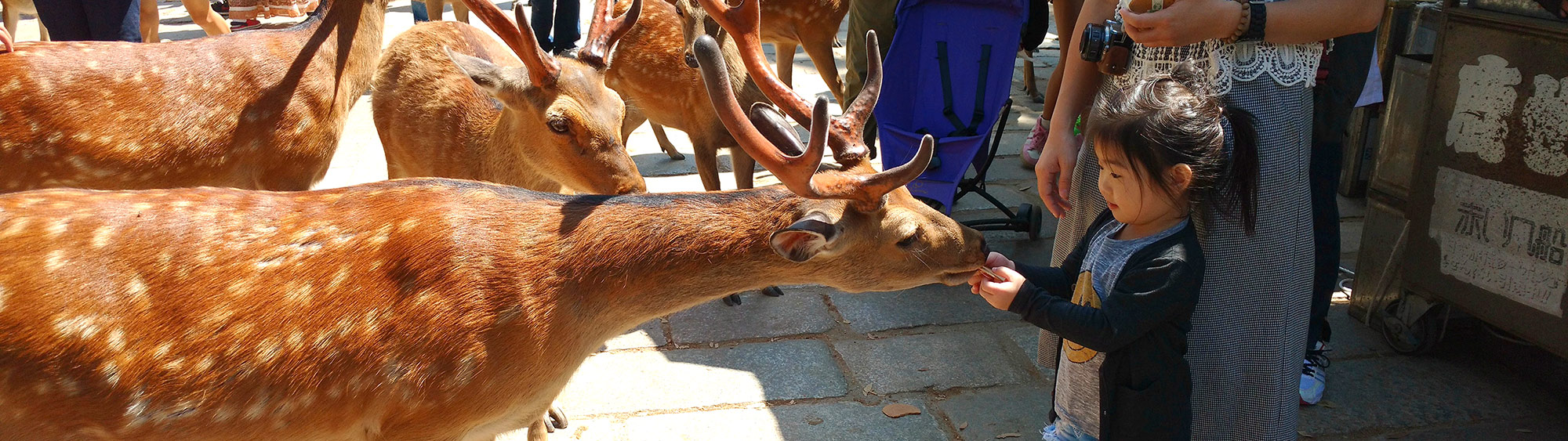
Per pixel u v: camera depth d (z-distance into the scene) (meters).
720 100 2.12
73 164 3.31
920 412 3.35
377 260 2.20
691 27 4.30
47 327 2.03
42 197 2.16
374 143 6.00
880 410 3.37
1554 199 3.05
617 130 3.36
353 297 2.17
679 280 2.38
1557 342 3.12
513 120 3.47
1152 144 2.12
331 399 2.20
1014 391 3.50
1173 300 2.16
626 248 2.33
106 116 3.33
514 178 3.59
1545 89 3.02
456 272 2.21
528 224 2.31
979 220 4.87
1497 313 3.30
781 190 2.43
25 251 2.06
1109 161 2.21
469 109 3.69
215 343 2.11
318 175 3.86
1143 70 2.57
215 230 2.17
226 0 10.62
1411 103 3.71
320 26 3.77
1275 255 2.43
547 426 3.15
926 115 4.60
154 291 2.09
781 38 6.01
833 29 5.88
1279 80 2.39
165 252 2.12
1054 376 3.59
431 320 2.18
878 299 4.15
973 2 4.46
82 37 4.64
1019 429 3.27
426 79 3.81
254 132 3.57
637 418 3.28
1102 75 2.84
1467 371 3.60
